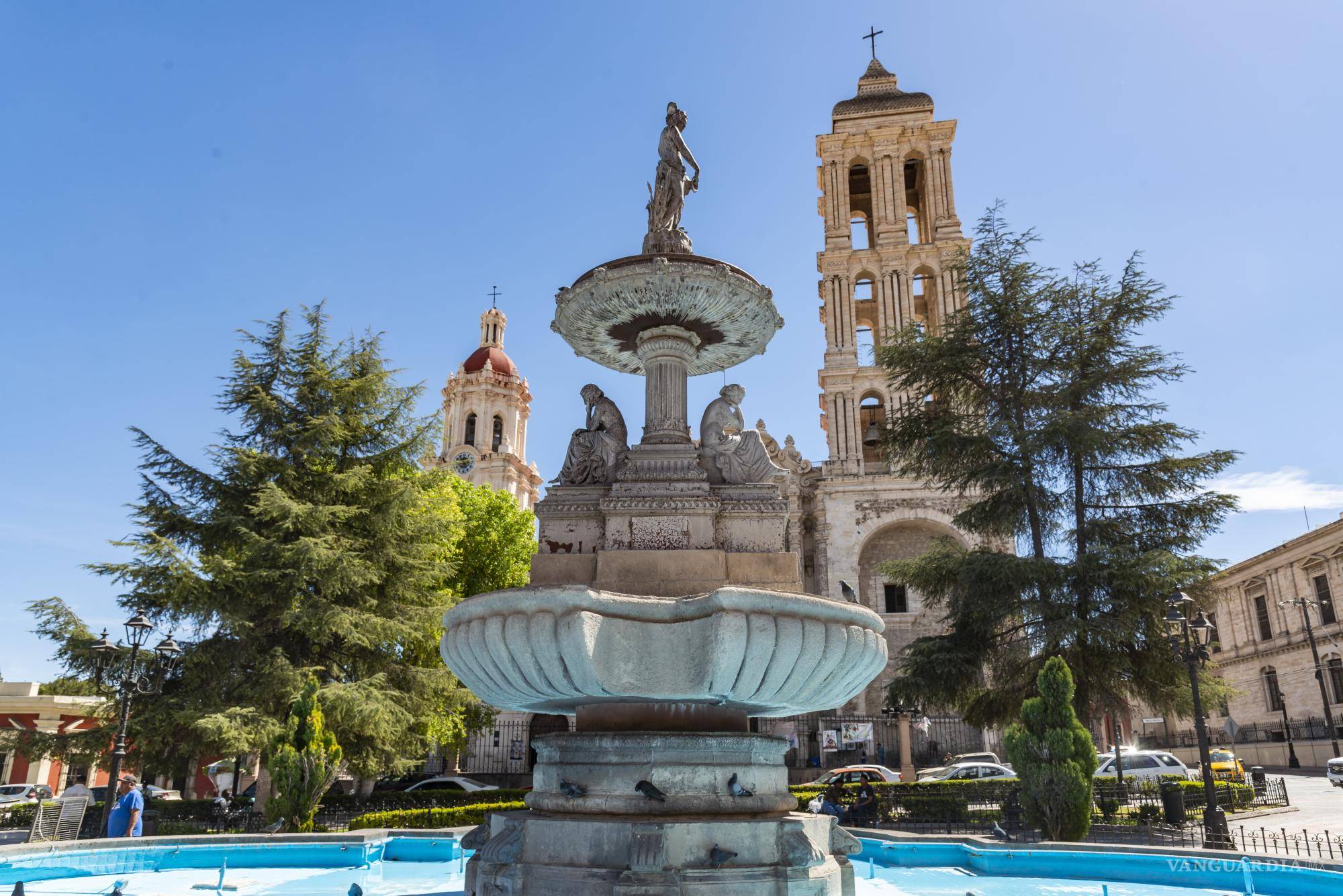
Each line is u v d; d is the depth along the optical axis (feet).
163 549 63.21
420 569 76.74
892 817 65.00
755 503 25.41
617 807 21.17
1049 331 80.18
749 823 21.16
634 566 24.09
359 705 61.11
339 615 64.85
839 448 143.95
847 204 157.69
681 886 19.54
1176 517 75.82
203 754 66.39
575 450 27.40
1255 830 58.80
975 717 77.25
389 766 70.74
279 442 75.31
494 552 116.37
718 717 23.27
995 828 41.42
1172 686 71.51
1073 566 71.05
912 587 84.58
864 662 21.80
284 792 48.19
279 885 32.65
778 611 20.22
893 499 139.64
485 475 202.39
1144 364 76.54
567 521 25.75
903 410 88.43
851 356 147.84
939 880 34.19
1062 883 33.19
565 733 23.39
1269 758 155.94
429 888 31.83
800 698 21.94
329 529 70.95
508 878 21.12
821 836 23.06
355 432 77.51
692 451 26.73
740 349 30.48
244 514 71.77
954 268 87.10
